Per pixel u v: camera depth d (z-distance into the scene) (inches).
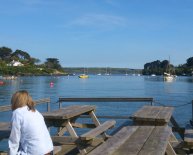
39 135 185.0
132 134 250.8
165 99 1898.4
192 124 407.8
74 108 385.4
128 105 1371.8
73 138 296.5
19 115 183.6
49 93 2488.9
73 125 387.9
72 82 5226.4
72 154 325.4
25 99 188.7
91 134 293.0
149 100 450.3
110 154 193.9
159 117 330.3
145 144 219.0
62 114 325.1
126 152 199.6
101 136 351.6
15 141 182.4
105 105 1365.7
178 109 1268.5
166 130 267.0
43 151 184.5
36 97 2066.9
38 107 1154.0
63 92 2630.4
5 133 266.7
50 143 190.9
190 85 4018.2
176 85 4020.7
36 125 185.2
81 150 294.4
